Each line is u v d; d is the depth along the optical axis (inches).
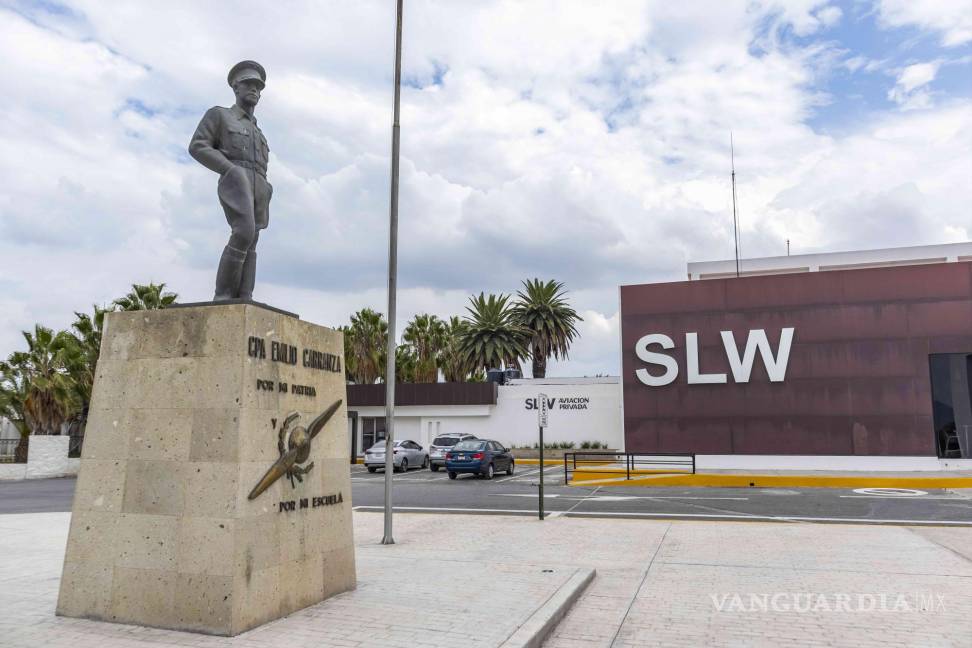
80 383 1243.8
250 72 290.4
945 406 1018.1
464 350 1822.1
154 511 247.6
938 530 505.7
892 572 358.6
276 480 257.9
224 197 275.9
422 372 2148.1
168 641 224.5
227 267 272.1
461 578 325.4
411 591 297.3
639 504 681.6
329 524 289.7
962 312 1008.9
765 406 1072.2
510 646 218.7
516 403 1514.5
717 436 1088.8
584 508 651.5
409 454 1242.6
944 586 326.6
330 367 304.2
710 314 1114.1
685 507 656.4
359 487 892.6
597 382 1573.6
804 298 1074.7
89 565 253.9
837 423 1039.6
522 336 1850.4
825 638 249.4
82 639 226.2
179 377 254.1
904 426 1013.2
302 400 280.2
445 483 950.4
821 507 650.8
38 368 1226.6
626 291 1157.7
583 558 394.0
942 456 1010.7
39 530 505.4
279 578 254.8
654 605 296.5
